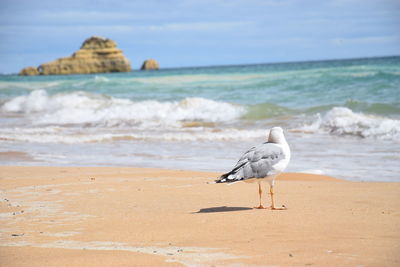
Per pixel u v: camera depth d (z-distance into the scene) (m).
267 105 22.97
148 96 31.58
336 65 78.12
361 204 7.34
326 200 7.75
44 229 6.16
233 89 31.86
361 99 23.66
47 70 133.50
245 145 15.31
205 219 6.45
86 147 15.66
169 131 18.73
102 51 136.00
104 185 9.53
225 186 9.32
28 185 9.60
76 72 134.12
